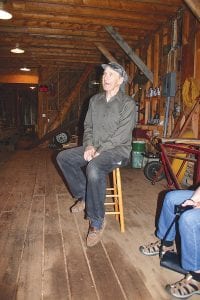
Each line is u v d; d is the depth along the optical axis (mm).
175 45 5680
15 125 15992
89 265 2129
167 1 5277
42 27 6590
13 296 1754
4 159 7250
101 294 1794
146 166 5027
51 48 8461
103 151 2518
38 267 2088
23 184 4621
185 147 3641
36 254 2279
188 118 4590
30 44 7984
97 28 6680
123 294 1800
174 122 5637
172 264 1999
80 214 3217
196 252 1745
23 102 16188
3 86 15344
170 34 5934
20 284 1878
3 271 2027
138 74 7242
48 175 5352
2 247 2393
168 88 5496
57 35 7188
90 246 2422
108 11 5727
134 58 6699
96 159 2430
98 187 2363
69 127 10648
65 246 2426
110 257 2254
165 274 2035
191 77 4938
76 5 5398
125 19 6020
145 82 7203
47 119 11094
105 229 2811
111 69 2547
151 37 6855
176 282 1886
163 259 2064
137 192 4242
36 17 5820
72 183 2996
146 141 6645
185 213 1768
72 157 2795
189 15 5156
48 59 9719
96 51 8773
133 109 2619
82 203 3207
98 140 2693
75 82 11195
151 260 2225
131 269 2088
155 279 1972
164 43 6195
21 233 2682
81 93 11219
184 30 5312
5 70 11898
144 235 2688
